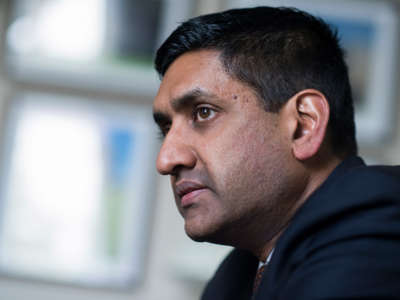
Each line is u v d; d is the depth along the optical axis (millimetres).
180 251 1917
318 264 657
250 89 810
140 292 1911
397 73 1990
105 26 1956
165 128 896
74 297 1904
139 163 1936
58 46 1940
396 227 655
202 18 871
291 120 812
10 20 1932
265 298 729
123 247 1921
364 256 636
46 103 1932
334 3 1970
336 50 897
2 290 1890
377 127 1971
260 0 1955
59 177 1932
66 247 1917
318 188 789
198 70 820
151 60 1962
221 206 803
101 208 1930
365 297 607
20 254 1900
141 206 1926
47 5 1946
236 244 873
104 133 1944
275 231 842
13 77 1927
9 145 1914
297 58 839
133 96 1959
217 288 1035
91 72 1942
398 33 1979
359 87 1982
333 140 841
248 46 826
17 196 1916
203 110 819
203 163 806
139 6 1969
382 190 700
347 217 700
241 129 799
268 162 802
